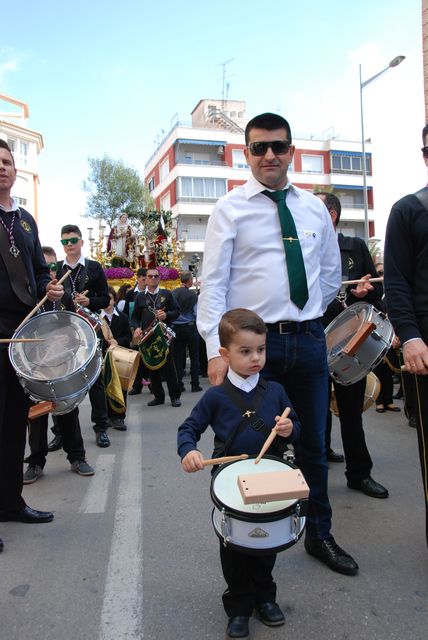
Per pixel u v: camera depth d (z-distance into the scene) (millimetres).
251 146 2969
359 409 4301
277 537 2164
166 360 8352
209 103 55562
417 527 3666
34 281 3957
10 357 3607
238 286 2994
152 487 4609
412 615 2656
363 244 4629
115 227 16969
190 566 3207
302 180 49281
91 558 3330
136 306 8539
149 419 7488
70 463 5371
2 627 2629
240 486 2158
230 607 2553
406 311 3016
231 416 2547
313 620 2629
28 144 43969
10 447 3842
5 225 3787
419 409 3076
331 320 4574
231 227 2959
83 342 3988
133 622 2656
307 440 3121
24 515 3889
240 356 2525
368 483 4301
